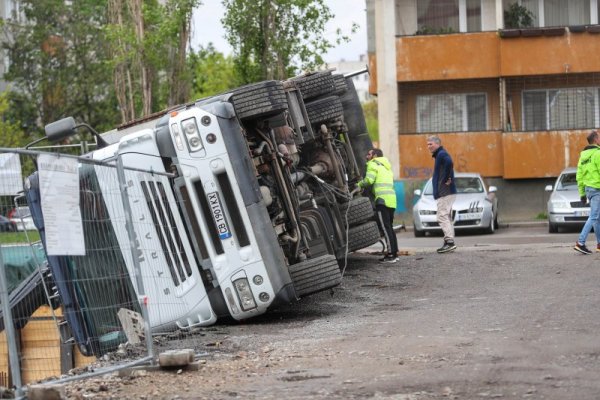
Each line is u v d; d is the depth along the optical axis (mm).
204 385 9172
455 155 41531
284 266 13633
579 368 9039
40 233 10688
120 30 39219
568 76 42031
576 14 42844
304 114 17328
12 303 11422
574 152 40688
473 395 8117
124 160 13469
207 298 13531
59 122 14109
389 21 42031
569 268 18109
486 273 18094
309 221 15883
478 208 31781
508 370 9070
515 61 40969
